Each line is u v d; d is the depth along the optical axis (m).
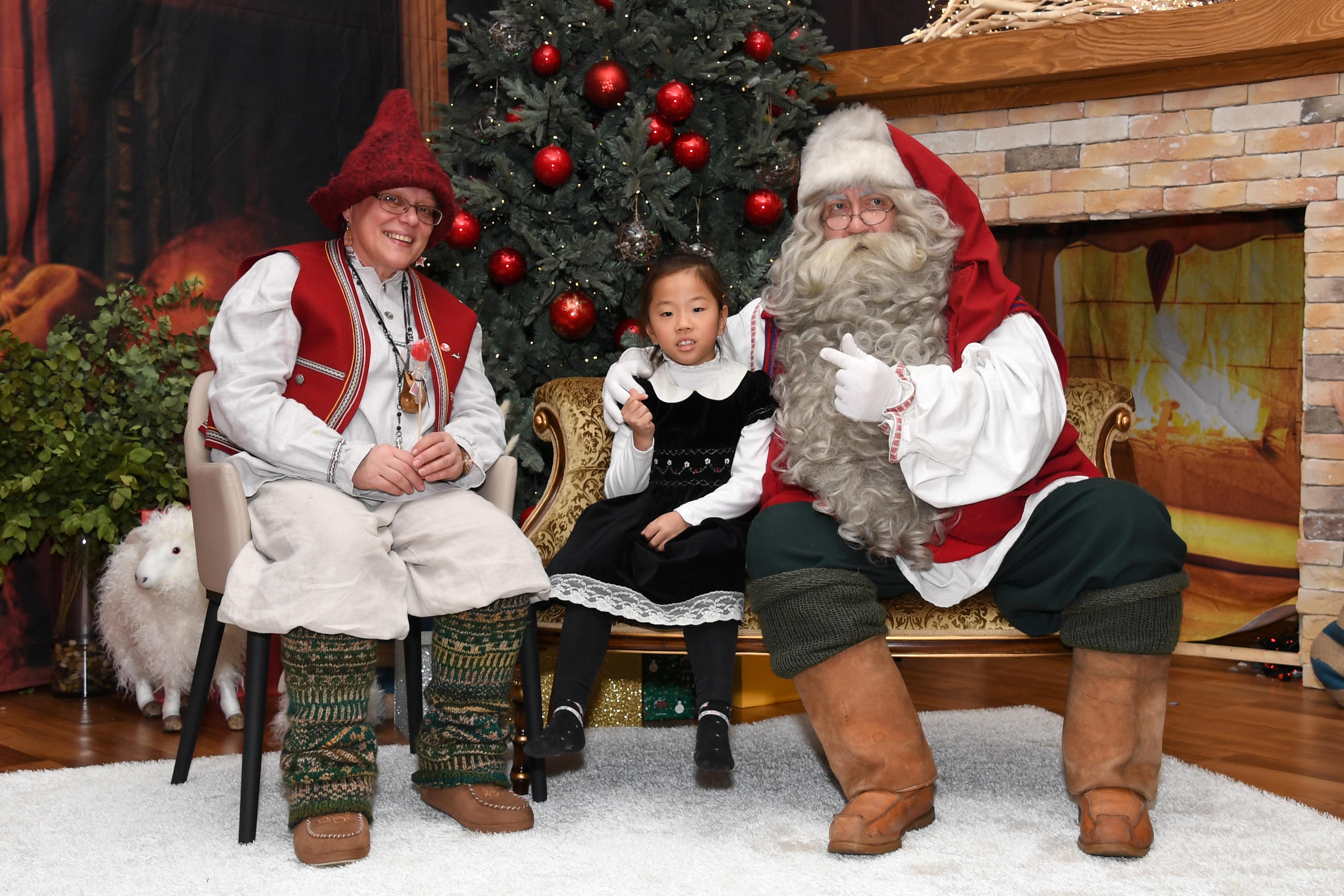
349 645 1.96
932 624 2.20
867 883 1.84
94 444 3.33
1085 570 2.02
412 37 4.26
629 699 3.12
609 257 3.46
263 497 2.07
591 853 1.99
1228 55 3.64
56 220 3.44
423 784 2.22
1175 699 3.48
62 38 3.44
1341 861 1.96
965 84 4.05
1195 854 1.99
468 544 2.09
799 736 2.92
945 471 2.04
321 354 2.16
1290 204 3.70
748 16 3.48
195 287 3.67
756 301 2.67
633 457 2.44
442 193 2.23
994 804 2.31
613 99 3.39
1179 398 4.13
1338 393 3.67
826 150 2.50
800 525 2.11
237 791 2.37
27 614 3.48
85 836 2.06
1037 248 4.33
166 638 2.95
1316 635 3.69
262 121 3.88
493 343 3.50
